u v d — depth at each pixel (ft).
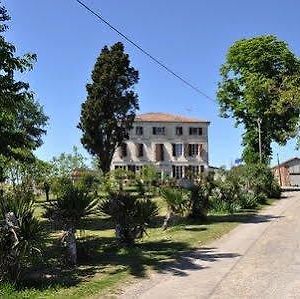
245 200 109.91
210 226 76.13
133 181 164.14
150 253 52.49
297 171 318.45
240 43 191.21
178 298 33.53
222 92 197.88
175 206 77.36
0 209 38.32
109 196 60.18
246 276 39.73
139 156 277.44
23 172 78.28
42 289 36.17
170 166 280.51
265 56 183.01
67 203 46.09
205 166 283.59
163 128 281.33
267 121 185.57
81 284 38.04
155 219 86.02
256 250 52.54
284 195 162.20
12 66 49.24
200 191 85.71
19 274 37.47
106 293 35.24
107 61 195.21
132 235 57.88
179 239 62.59
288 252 50.44
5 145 57.16
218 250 53.57
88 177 139.54
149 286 37.24
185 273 41.75
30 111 157.28
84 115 194.80
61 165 143.74
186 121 283.38
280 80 132.26
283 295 33.45
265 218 87.30
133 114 197.16
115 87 194.70
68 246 46.47
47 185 116.37
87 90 196.85
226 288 35.88
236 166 137.08
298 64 181.47
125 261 48.08
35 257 38.91
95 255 51.55
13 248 36.96
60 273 42.34
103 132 193.88
